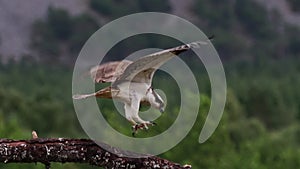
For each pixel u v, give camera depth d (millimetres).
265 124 171000
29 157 22281
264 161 92688
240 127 124562
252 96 173125
